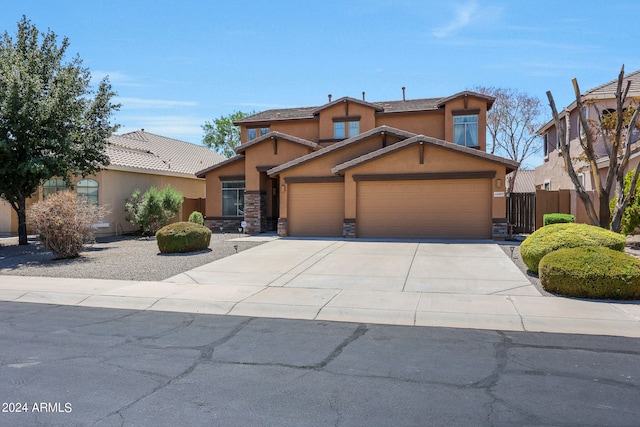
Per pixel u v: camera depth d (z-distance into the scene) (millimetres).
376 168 18969
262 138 23344
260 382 5230
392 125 26375
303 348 6473
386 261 13430
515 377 5316
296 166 20531
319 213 20359
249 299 9367
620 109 13656
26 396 4871
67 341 6855
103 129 20172
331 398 4781
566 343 6629
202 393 4930
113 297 9719
